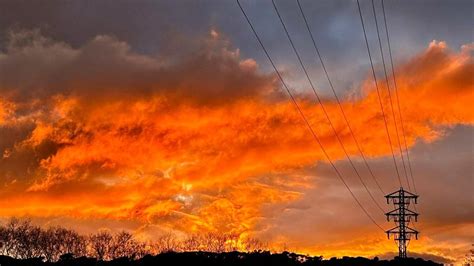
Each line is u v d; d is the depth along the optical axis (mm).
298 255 107812
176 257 101688
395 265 106812
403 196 124750
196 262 99750
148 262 100000
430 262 111250
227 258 103000
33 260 98875
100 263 99625
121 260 101438
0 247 116250
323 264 104500
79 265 98000
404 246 122500
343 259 108500
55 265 97125
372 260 109188
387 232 123875
